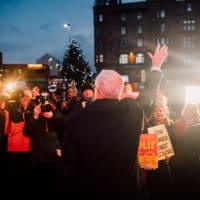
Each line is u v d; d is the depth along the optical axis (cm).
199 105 645
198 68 8525
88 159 296
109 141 297
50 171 806
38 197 752
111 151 297
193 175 620
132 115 308
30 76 2716
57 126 757
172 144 599
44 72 2733
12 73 2698
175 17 8638
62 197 305
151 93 352
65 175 303
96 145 297
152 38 8731
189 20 8581
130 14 8850
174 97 1011
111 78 316
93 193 295
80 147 299
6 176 859
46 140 760
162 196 547
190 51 8575
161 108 580
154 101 360
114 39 8912
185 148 608
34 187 798
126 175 300
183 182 632
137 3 8788
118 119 304
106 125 301
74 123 303
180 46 8631
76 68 5416
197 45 8550
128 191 298
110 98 314
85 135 299
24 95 821
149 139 505
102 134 299
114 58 8919
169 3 8619
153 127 536
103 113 304
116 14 8919
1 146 889
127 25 8862
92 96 1059
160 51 369
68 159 304
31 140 766
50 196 754
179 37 8631
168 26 8644
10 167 851
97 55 9006
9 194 768
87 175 297
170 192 552
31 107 821
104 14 8919
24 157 821
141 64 8756
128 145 303
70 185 300
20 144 815
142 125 313
